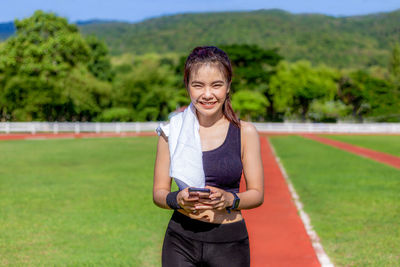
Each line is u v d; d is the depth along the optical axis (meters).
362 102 72.62
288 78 69.44
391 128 48.84
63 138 33.69
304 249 5.66
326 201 8.75
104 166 15.00
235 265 2.06
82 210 8.09
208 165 2.02
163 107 57.94
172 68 67.69
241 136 2.09
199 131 2.08
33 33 44.66
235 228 2.07
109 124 43.28
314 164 15.60
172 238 2.11
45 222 7.20
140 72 56.97
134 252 5.62
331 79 72.38
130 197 9.33
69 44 45.44
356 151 21.86
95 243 6.03
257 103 63.12
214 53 1.96
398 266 5.05
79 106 47.41
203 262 2.08
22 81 43.72
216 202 1.86
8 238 6.29
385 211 7.91
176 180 2.03
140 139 32.81
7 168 14.32
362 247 5.76
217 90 1.97
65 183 11.28
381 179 11.90
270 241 5.99
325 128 48.94
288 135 43.03
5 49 44.81
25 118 45.56
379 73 90.25
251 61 70.81
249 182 2.10
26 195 9.60
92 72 64.69
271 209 7.95
